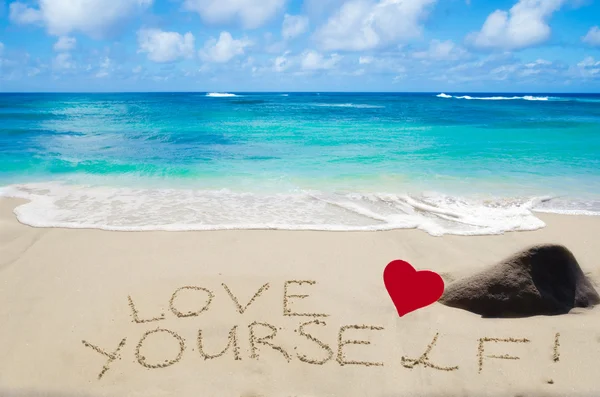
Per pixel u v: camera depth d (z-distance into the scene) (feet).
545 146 49.37
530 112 109.50
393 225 23.73
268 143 51.49
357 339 14.28
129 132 60.18
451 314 15.37
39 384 12.26
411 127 69.15
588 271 18.39
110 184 32.22
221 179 33.99
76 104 143.13
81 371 12.76
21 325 14.66
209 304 16.03
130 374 12.67
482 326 14.71
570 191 31.07
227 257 19.70
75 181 33.01
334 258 19.81
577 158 42.39
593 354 13.33
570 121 79.77
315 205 27.58
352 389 12.24
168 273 18.11
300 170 37.14
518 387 12.24
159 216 25.13
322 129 65.82
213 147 48.47
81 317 15.14
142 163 39.52
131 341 14.05
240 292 16.83
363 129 66.03
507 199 29.01
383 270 18.74
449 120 82.28
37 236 21.88
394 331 14.62
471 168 37.96
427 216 25.77
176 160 41.01
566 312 15.24
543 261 15.49
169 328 14.71
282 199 28.81
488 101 193.26
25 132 59.52
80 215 25.09
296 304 16.14
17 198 28.32
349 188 31.63
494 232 23.07
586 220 25.08
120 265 18.80
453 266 19.19
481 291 15.43
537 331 14.35
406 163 39.99
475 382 12.46
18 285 17.10
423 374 12.80
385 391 12.17
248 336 14.40
